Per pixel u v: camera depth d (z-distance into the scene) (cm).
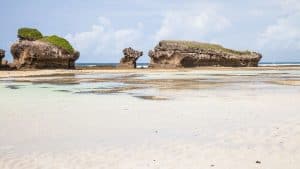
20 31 8500
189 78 5350
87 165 1117
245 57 10788
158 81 4703
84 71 7650
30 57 7906
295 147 1263
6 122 1811
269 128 1573
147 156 1200
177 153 1229
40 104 2481
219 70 8556
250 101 2517
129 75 6366
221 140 1391
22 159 1188
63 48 8262
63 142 1407
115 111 2141
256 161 1120
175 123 1741
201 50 9912
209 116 1912
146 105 2386
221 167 1072
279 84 4069
